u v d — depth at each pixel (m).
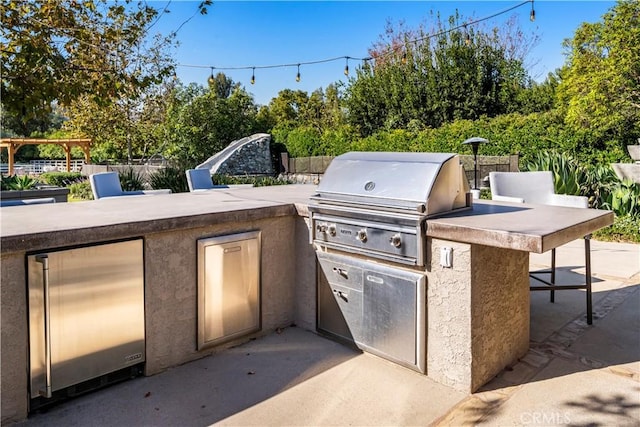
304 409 2.10
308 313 3.06
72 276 2.07
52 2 5.31
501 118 12.03
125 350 2.30
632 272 4.36
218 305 2.69
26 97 4.71
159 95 16.16
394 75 18.14
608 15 9.55
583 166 7.78
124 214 2.53
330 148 15.92
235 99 17.81
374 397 2.20
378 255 2.48
